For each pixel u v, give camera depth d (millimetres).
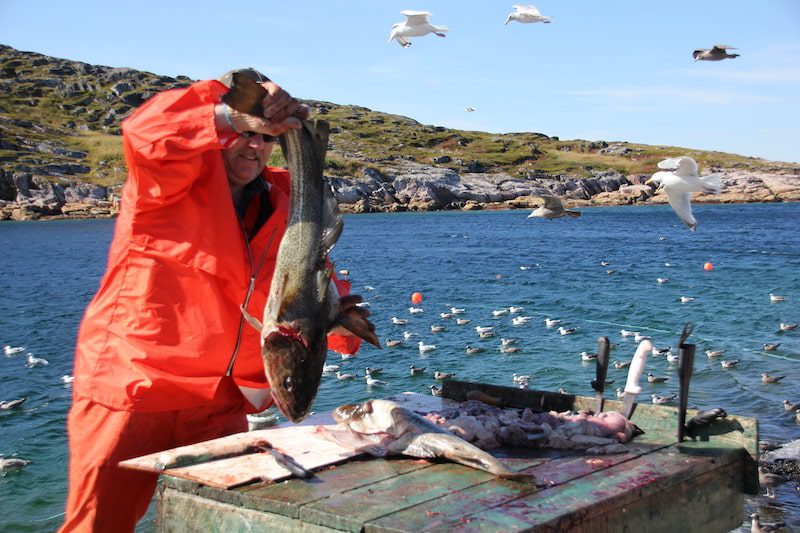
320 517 4359
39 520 13383
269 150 5477
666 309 34562
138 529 12156
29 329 31875
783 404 19188
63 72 197125
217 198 5219
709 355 24672
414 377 23344
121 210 5316
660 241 75812
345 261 59719
